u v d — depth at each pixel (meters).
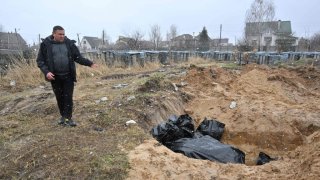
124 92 8.82
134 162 4.85
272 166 5.12
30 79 12.07
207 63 20.27
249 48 33.34
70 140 5.62
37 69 12.62
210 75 12.53
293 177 4.66
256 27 41.56
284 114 8.17
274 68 16.23
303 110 8.52
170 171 4.77
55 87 6.26
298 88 12.90
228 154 5.76
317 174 4.50
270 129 7.62
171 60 22.42
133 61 18.06
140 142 5.57
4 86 11.29
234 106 8.77
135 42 34.09
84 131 6.10
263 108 8.50
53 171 4.68
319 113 8.38
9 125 6.64
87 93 9.30
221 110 8.78
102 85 10.84
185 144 5.91
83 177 4.53
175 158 5.12
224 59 23.53
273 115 7.97
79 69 13.74
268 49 39.72
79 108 7.55
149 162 4.88
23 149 5.41
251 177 4.73
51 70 6.05
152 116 7.35
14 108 8.30
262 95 10.92
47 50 6.02
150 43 45.25
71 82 6.33
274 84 12.59
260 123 7.79
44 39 6.08
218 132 7.61
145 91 9.05
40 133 6.08
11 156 5.23
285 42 36.16
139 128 6.28
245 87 11.95
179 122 6.82
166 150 5.36
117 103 7.78
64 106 6.43
